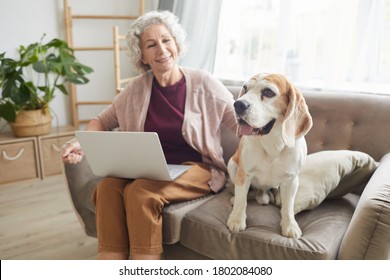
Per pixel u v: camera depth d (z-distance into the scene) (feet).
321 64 5.91
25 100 7.98
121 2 9.96
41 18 9.12
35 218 6.91
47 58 8.53
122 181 4.39
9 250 5.80
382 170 3.78
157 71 4.95
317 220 3.90
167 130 4.90
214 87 5.05
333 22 5.50
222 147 5.52
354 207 4.28
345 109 4.85
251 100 3.30
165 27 4.95
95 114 10.37
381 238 3.13
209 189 4.63
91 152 4.24
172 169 4.55
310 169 4.20
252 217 3.98
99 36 9.91
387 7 5.32
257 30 6.67
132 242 3.94
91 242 6.06
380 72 5.54
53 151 8.70
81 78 8.64
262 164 3.73
